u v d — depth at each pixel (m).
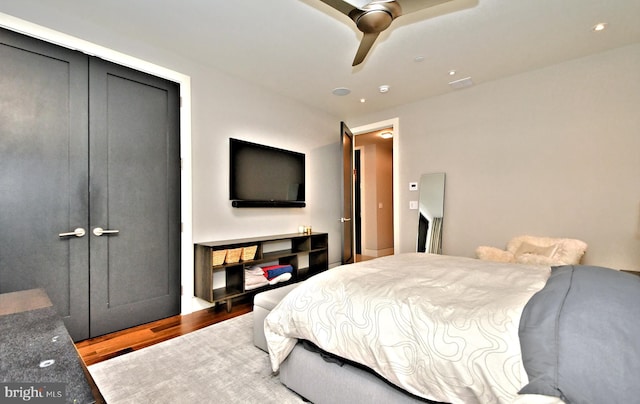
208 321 2.63
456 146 3.71
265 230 3.62
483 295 1.27
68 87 2.21
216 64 3.00
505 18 2.24
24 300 1.13
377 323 1.22
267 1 2.06
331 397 1.38
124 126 2.48
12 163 1.99
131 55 2.51
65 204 2.19
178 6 2.12
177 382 1.68
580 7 2.12
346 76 3.28
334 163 4.68
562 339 0.88
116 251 2.43
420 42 2.58
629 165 2.65
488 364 0.93
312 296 1.49
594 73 2.81
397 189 4.25
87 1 2.06
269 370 1.80
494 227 3.41
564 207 2.97
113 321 2.40
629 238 2.65
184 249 2.82
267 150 3.57
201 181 2.97
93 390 0.58
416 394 1.08
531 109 3.16
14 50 2.00
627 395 0.74
